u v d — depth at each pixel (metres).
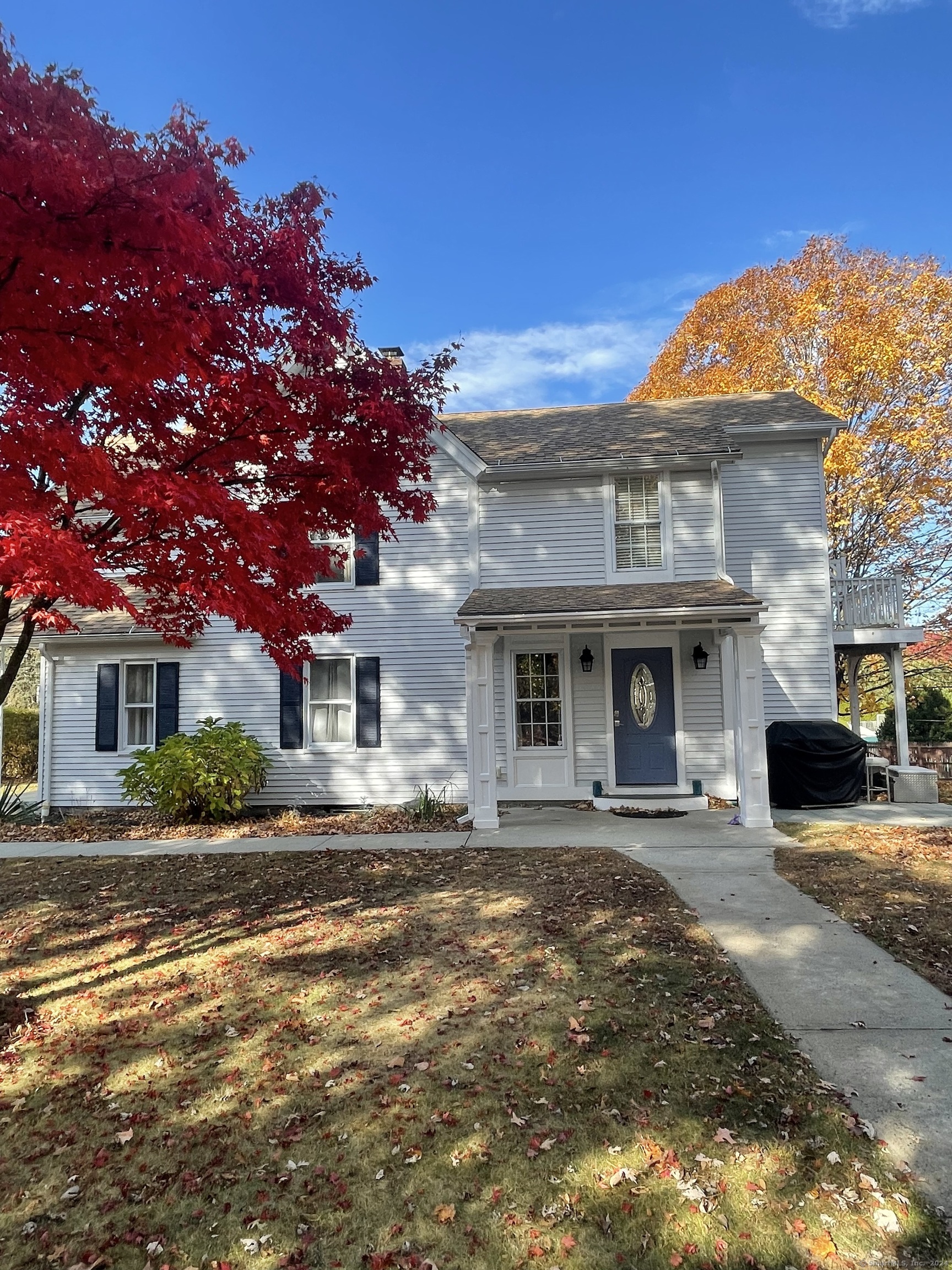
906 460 22.31
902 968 5.05
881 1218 2.69
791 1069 3.76
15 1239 2.80
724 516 13.98
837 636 13.70
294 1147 3.30
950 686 27.05
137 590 14.19
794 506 13.87
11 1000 5.02
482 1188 2.97
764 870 7.86
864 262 24.17
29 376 3.97
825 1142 3.15
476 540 13.79
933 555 23.11
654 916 6.31
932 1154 3.05
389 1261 2.61
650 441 13.88
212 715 14.10
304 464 5.55
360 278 5.54
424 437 5.95
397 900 7.22
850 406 22.70
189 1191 3.04
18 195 3.28
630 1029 4.24
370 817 12.73
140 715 14.54
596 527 13.69
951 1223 2.66
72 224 3.45
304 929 6.42
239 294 4.84
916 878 7.28
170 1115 3.61
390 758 13.70
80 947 6.27
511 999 4.71
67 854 10.41
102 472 3.97
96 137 3.59
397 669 13.80
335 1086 3.80
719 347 26.39
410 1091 3.71
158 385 4.86
